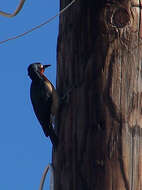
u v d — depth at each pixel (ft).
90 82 26.94
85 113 26.61
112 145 25.30
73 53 28.89
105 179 24.93
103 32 27.43
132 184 24.71
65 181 27.14
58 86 31.37
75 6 29.40
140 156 25.16
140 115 25.81
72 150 27.04
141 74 26.43
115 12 27.55
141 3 27.63
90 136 25.99
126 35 27.04
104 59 26.86
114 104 25.91
